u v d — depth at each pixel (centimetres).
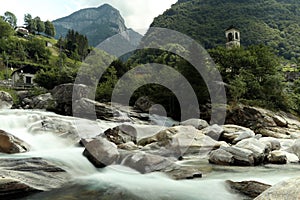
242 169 1216
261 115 3002
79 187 884
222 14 11712
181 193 868
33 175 885
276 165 1329
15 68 7600
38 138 1536
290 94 4144
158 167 1085
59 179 914
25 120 1930
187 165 1275
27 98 3866
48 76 4734
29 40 9925
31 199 774
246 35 10394
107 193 848
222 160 1310
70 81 4681
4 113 2167
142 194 852
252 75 3844
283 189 476
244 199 830
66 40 10575
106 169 1083
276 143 1720
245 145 1436
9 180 781
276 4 13462
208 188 912
